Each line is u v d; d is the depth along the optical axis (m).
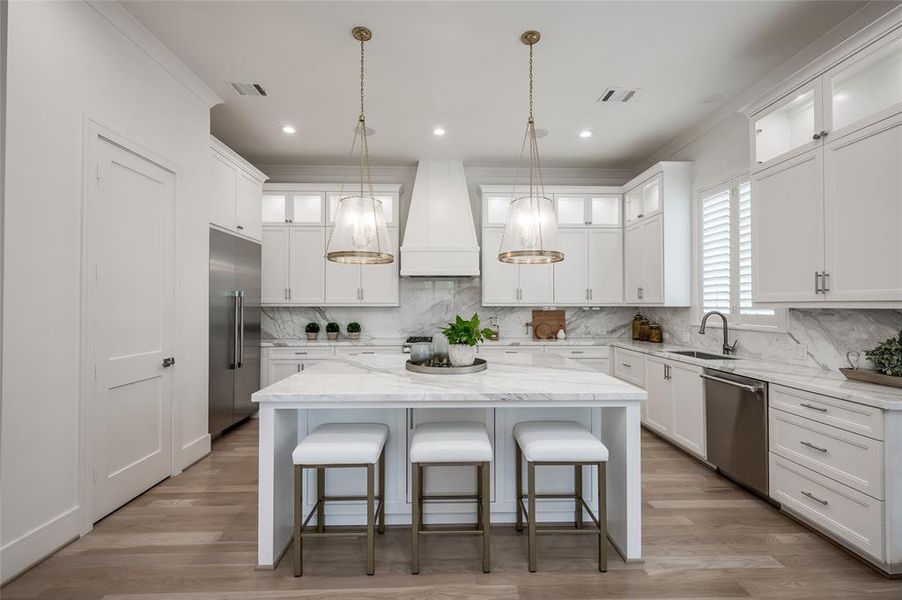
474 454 1.97
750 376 2.71
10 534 1.86
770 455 2.56
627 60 3.04
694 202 4.21
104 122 2.39
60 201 2.10
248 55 2.96
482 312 5.42
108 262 2.43
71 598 1.78
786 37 2.79
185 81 3.14
